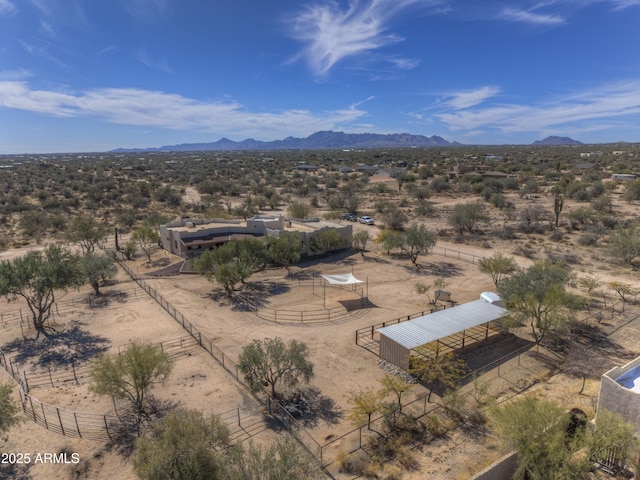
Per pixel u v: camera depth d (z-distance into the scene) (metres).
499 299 32.00
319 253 54.16
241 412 21.30
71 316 34.28
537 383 23.75
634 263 47.16
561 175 133.75
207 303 37.22
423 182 129.50
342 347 28.61
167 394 22.98
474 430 19.56
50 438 19.33
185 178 147.25
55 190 111.50
